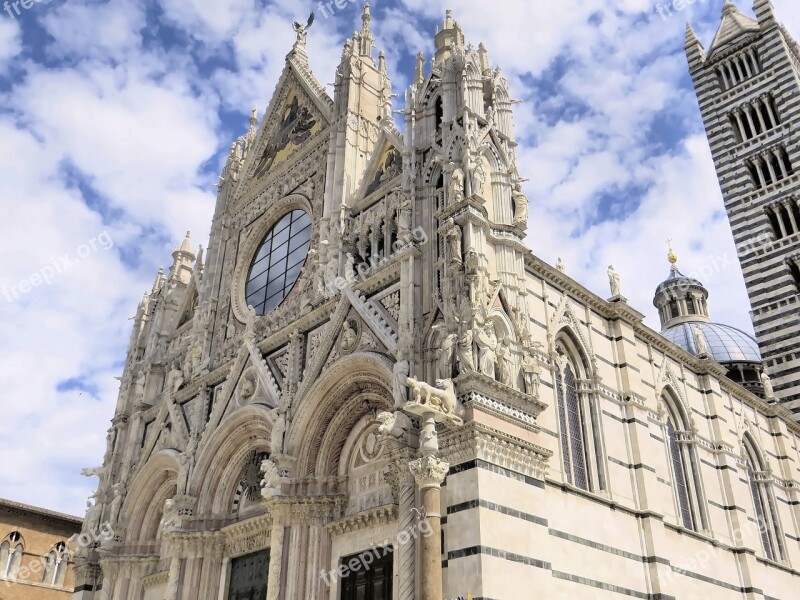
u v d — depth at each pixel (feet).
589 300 117.80
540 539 82.69
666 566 104.73
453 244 94.02
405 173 109.70
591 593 91.86
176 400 145.07
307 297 123.44
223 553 120.98
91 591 143.33
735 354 217.36
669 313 246.06
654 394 123.65
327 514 103.81
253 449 124.67
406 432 86.99
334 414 108.88
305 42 166.71
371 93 142.72
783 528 143.84
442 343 89.66
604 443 107.45
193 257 181.37
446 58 115.55
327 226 126.62
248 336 128.88
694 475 126.11
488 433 81.76
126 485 148.15
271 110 163.94
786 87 214.07
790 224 204.74
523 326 95.45
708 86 231.30
